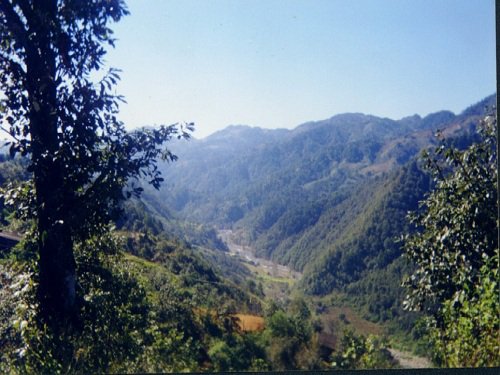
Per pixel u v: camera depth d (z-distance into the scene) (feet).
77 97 12.78
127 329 13.37
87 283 13.98
